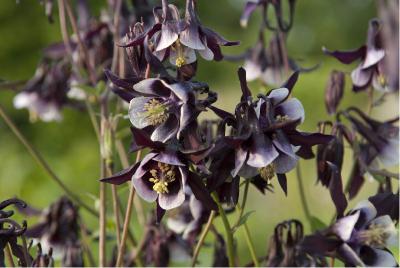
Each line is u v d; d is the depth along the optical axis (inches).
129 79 26.6
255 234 66.2
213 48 27.3
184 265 38.9
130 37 27.2
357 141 32.8
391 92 33.3
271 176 26.5
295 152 26.8
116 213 32.7
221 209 28.3
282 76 37.9
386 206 28.7
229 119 26.8
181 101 26.4
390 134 33.1
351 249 28.3
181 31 26.7
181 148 26.2
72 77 40.7
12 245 28.5
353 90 33.0
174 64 27.2
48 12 37.8
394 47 31.5
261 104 26.6
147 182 26.7
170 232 35.0
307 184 70.7
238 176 26.7
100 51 37.5
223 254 33.6
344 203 28.5
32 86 41.2
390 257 28.6
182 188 26.5
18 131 35.8
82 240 36.6
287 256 30.8
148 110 26.5
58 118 41.5
